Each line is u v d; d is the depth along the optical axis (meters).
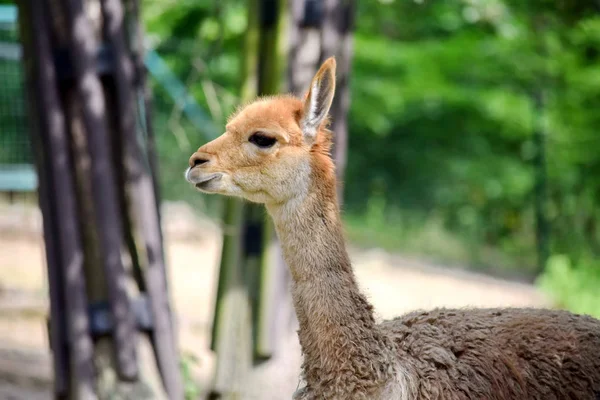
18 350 14.62
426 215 29.03
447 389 6.81
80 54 10.41
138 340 10.77
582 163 28.11
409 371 6.87
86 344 10.54
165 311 10.91
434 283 20.78
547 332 7.07
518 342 7.03
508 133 29.33
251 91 12.04
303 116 7.31
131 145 10.76
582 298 20.61
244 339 12.05
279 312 12.05
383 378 6.79
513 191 28.95
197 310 17.12
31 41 10.59
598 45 27.67
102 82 10.70
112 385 10.56
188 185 21.53
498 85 29.77
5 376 13.44
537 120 26.78
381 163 30.23
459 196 29.72
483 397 6.79
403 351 7.05
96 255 10.66
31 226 19.39
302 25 11.86
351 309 6.93
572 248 26.78
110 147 10.80
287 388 11.97
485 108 28.89
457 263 23.97
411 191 29.92
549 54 27.88
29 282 17.02
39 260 18.17
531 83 29.39
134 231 10.86
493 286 21.50
